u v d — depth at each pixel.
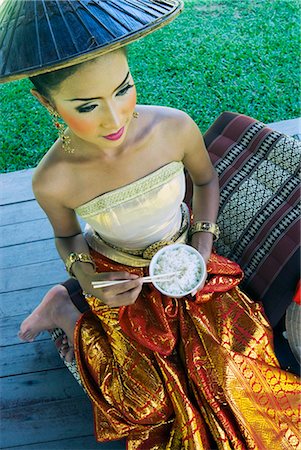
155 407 1.67
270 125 2.72
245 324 1.73
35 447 1.93
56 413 1.99
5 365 2.14
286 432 1.64
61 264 2.40
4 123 3.20
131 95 1.26
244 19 3.58
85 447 1.90
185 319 1.74
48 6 1.08
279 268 1.86
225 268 1.78
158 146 1.52
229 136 2.14
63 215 1.65
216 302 1.76
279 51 3.32
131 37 1.07
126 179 1.53
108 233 1.63
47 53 1.05
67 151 1.47
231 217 2.01
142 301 1.74
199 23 3.60
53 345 2.16
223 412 1.65
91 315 1.85
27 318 2.05
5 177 2.76
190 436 1.63
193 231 1.79
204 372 1.67
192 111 3.09
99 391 1.77
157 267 1.58
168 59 3.39
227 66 3.29
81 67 1.13
